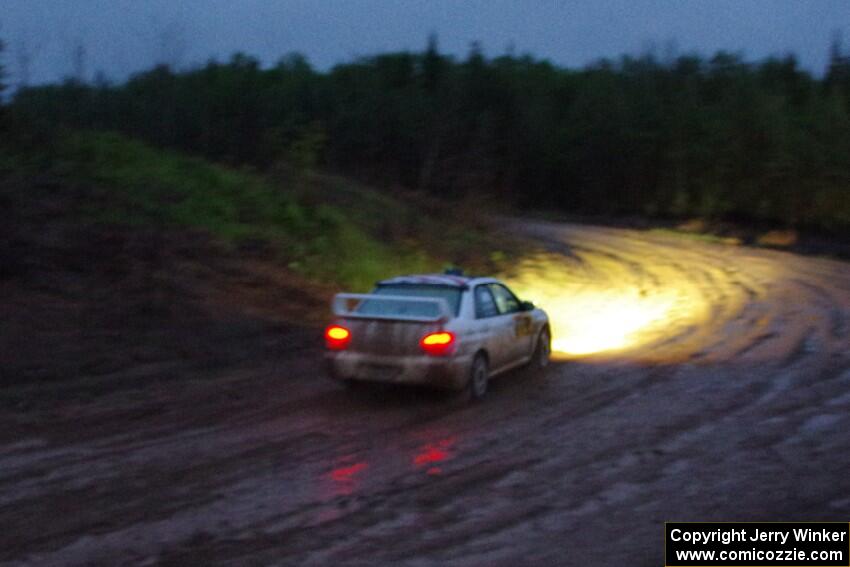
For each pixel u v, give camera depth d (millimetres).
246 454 7684
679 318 17578
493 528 5801
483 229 33562
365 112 53844
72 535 5723
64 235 15305
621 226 51938
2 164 17844
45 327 11914
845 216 47281
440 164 41344
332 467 7277
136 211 17500
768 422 8656
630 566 5145
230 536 5688
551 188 66312
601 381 10984
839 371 11289
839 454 7477
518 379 11180
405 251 22797
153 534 5734
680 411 9211
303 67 71312
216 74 52906
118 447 7934
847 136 49000
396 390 10461
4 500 6441
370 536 5668
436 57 72312
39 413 9203
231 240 17719
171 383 10797
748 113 52062
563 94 77625
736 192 52219
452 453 7695
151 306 13352
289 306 15344
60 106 29141
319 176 30234
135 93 34719
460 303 10109
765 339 14312
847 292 21938
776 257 33312
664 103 62688
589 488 6645
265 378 11211
